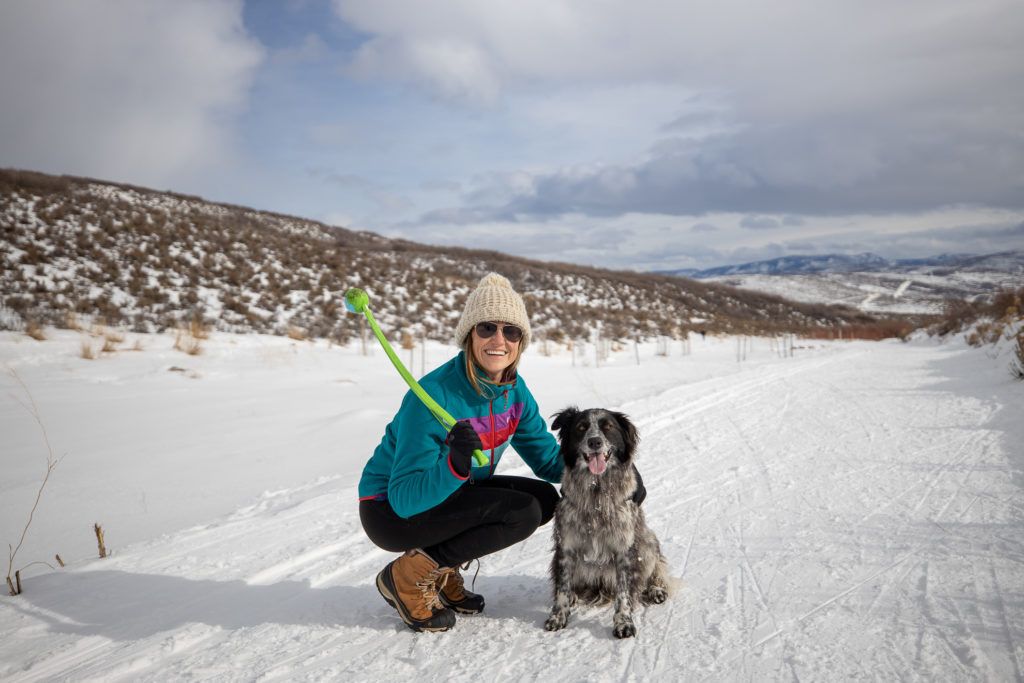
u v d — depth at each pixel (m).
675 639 3.21
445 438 3.27
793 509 5.24
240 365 14.91
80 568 4.42
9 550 4.91
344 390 13.12
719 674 2.83
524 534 3.37
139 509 5.91
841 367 17.59
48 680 2.97
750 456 7.28
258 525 5.27
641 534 3.46
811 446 7.66
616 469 3.35
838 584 3.72
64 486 6.51
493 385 3.43
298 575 4.29
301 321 20.75
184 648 3.30
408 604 3.38
